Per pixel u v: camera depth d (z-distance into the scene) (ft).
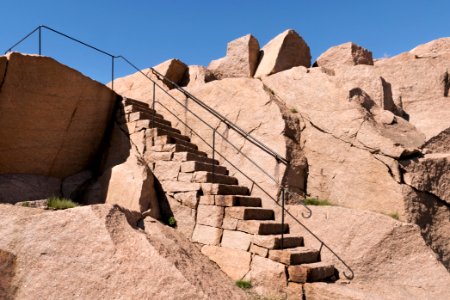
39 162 27.58
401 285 20.17
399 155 23.90
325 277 20.08
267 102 28.91
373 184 24.62
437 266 20.21
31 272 15.40
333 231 22.47
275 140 27.35
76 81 27.94
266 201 25.77
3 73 24.09
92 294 14.51
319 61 38.47
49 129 27.55
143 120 29.09
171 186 25.54
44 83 26.21
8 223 16.81
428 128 29.01
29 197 25.73
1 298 14.99
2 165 25.57
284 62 36.65
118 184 26.20
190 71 39.17
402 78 34.40
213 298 14.60
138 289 14.43
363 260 21.16
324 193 26.63
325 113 28.02
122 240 15.89
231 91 31.04
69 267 15.28
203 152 29.84
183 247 20.75
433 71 33.42
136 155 27.78
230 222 22.04
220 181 25.85
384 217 21.79
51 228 16.39
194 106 32.45
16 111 25.31
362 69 30.94
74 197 28.43
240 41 39.47
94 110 29.89
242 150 28.50
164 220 25.16
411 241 21.11
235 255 21.01
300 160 27.43
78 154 30.04
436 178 24.67
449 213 24.68
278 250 19.75
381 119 27.45
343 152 26.37
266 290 19.15
